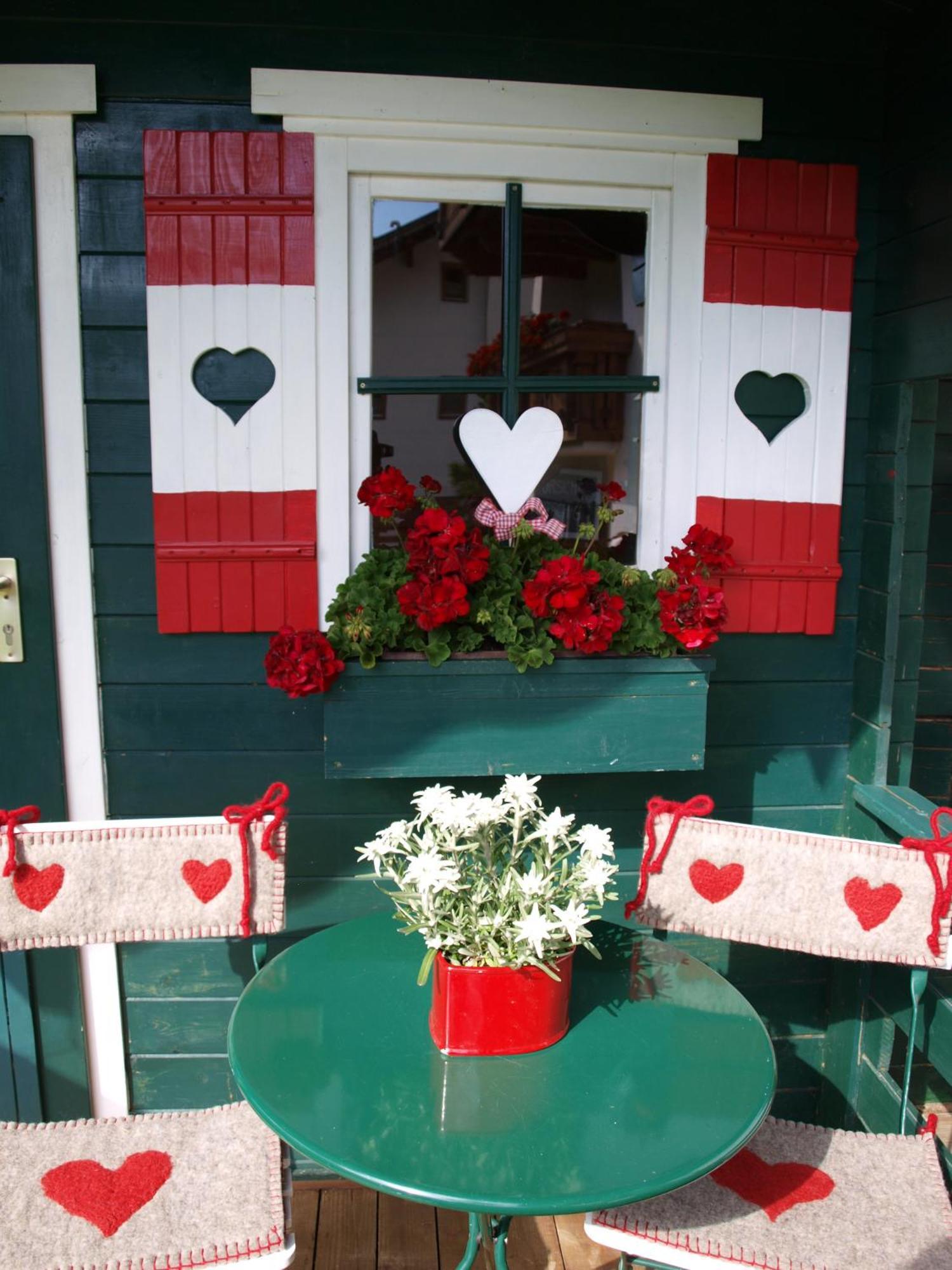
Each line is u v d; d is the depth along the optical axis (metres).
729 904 1.84
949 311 1.90
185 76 1.97
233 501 2.06
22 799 2.13
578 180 2.07
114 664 2.11
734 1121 1.45
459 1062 1.56
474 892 1.59
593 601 1.98
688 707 2.02
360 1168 1.34
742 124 2.08
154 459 2.03
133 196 1.99
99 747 2.13
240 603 2.08
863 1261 1.52
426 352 2.11
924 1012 2.02
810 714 2.28
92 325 2.02
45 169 1.96
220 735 2.15
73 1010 2.22
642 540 2.19
